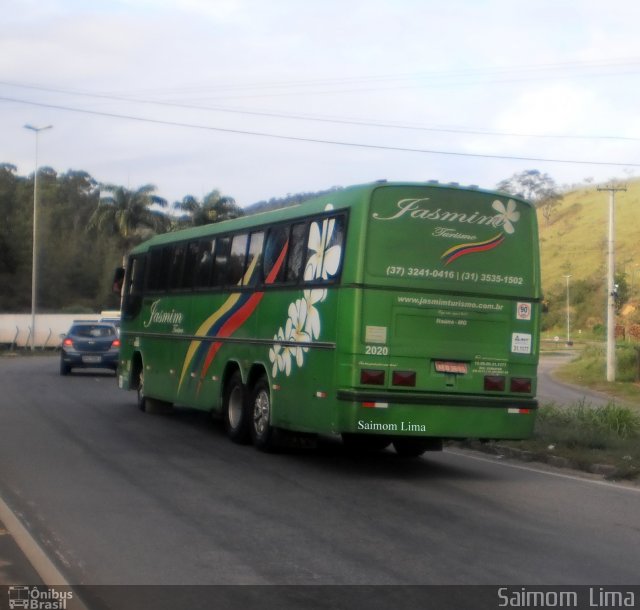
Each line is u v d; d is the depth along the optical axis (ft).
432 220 40.01
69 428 53.42
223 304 51.37
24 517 30.12
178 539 27.66
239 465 42.01
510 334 40.98
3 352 161.17
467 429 39.86
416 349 39.34
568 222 423.64
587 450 47.14
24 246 240.94
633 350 141.49
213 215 196.85
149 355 63.21
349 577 24.02
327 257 40.78
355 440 48.19
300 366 42.09
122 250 212.84
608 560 26.55
